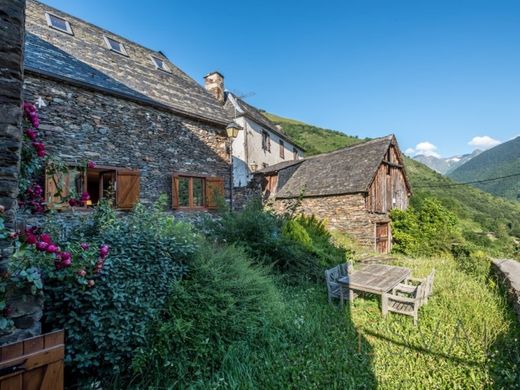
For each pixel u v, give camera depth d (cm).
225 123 1008
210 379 279
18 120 207
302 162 1766
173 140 874
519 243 986
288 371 304
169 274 325
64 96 665
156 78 1000
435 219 1286
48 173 342
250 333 337
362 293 551
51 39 803
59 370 169
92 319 239
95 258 250
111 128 739
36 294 209
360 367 321
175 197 842
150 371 268
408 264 851
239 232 631
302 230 768
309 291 548
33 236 213
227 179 1023
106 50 946
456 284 578
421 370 313
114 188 728
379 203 1349
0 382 145
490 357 325
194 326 296
